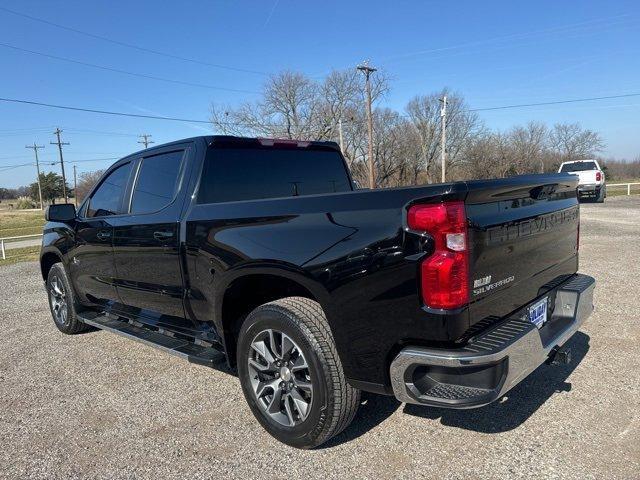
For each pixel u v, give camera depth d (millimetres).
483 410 3273
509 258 2729
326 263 2676
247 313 3498
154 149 4227
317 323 2766
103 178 4859
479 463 2699
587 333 4625
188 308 3729
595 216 16188
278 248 2904
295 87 48750
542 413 3188
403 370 2449
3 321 6461
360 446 2936
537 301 3096
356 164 54031
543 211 3080
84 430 3316
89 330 5766
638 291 6047
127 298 4438
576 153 64188
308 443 2871
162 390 3926
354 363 2646
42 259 5781
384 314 2494
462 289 2357
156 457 2943
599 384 3553
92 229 4672
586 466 2611
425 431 3064
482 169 60281
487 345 2395
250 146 4066
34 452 3061
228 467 2805
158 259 3873
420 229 2373
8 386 4145
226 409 3539
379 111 57656
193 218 3529
